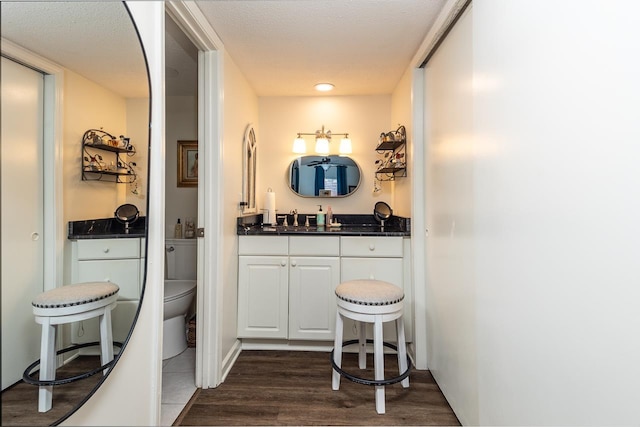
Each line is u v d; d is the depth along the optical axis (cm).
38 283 67
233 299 202
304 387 171
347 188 278
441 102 163
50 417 69
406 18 153
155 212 101
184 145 271
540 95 81
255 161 264
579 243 69
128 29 90
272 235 211
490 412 110
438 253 169
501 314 101
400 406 155
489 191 108
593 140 65
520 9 88
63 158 74
